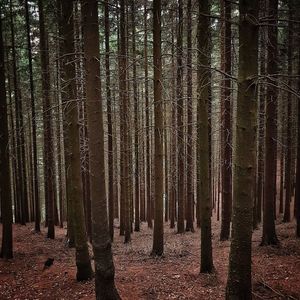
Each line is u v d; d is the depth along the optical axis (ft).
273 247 34.55
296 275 25.94
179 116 47.98
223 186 43.68
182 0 41.04
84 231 27.55
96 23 18.12
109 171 50.29
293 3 29.01
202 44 25.13
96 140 18.69
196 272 28.73
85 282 27.07
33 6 47.47
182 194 54.60
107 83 40.11
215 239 45.78
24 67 54.95
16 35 57.52
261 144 49.62
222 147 50.24
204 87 25.34
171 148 63.10
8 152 35.14
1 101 32.81
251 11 14.56
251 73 14.96
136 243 48.70
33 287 26.78
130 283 26.89
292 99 51.93
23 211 65.92
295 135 57.62
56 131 60.44
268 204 35.63
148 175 70.23
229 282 16.58
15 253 38.22
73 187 27.12
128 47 49.16
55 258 35.96
